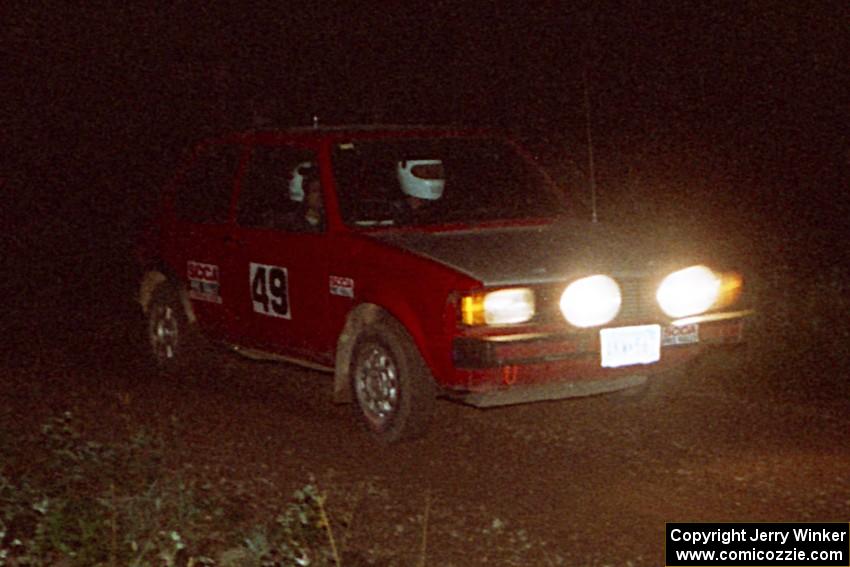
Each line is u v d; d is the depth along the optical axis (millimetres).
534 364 7148
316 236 8156
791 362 9438
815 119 14984
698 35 15445
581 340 7230
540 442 7637
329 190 8172
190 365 9758
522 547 5797
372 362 7734
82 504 6137
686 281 7543
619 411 8258
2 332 12219
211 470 7141
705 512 6270
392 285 7527
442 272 7277
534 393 7527
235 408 8789
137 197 19047
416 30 17500
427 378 7492
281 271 8461
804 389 8742
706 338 7598
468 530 6055
